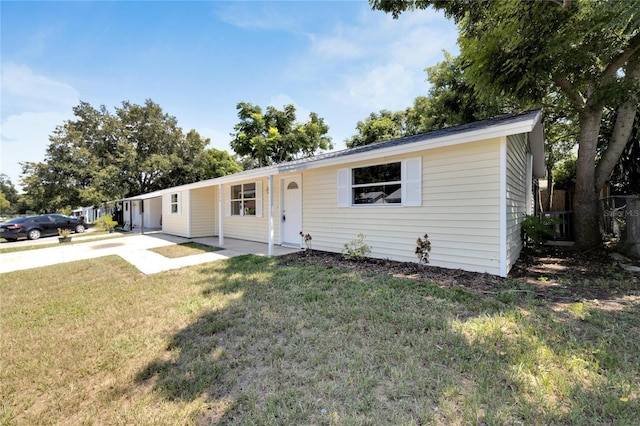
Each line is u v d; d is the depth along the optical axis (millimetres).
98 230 18469
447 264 5477
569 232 8203
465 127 5875
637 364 2270
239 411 1944
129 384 2316
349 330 3016
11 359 2740
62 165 22422
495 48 5801
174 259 7527
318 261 6586
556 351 2467
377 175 6598
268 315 3516
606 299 3709
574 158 15742
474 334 2822
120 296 4520
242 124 26250
